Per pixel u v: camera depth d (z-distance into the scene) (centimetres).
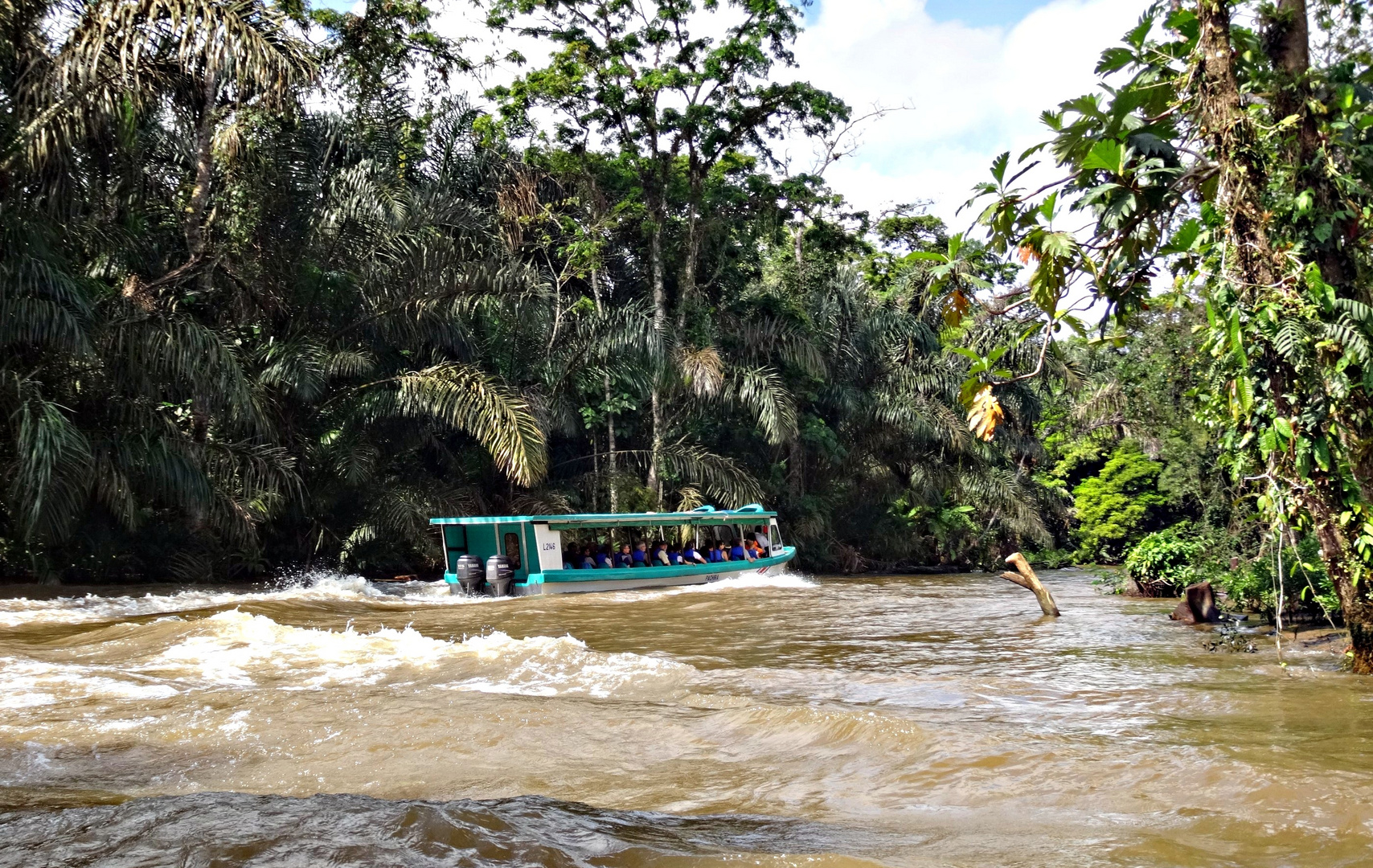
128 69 1655
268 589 1809
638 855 365
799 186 2766
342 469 2050
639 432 2820
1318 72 717
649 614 1521
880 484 3266
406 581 2144
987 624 1349
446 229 2259
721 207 2870
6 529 1681
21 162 1509
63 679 842
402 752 616
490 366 2403
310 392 1945
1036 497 3622
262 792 536
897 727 625
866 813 489
